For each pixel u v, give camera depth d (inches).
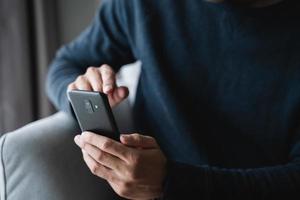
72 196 28.8
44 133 29.0
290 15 30.5
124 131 34.4
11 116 61.9
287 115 30.6
